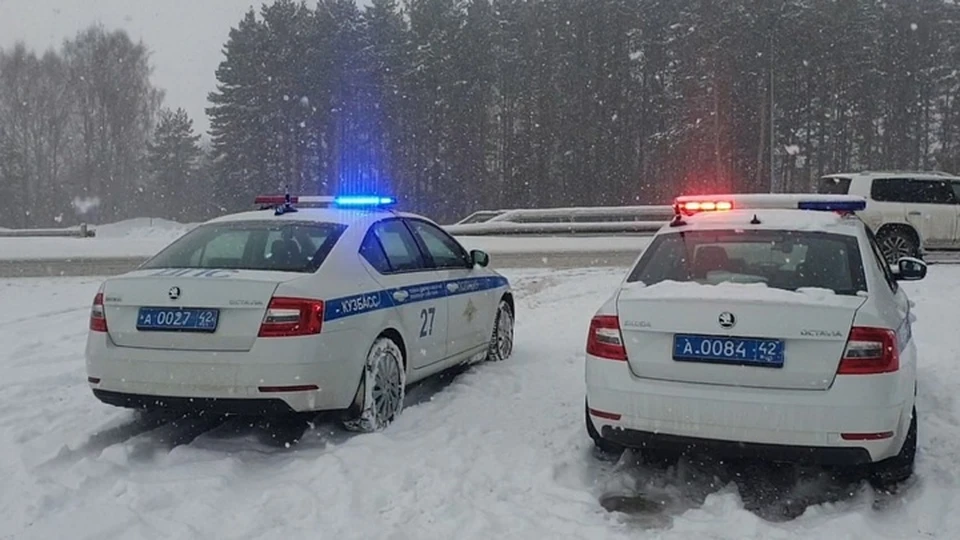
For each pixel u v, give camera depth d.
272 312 4.44
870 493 4.18
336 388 4.64
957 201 14.78
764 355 3.85
